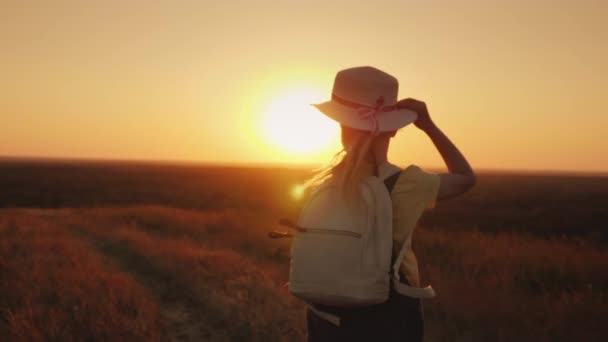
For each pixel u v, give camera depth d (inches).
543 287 305.7
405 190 70.7
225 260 374.0
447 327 226.1
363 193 68.6
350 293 67.1
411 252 73.4
